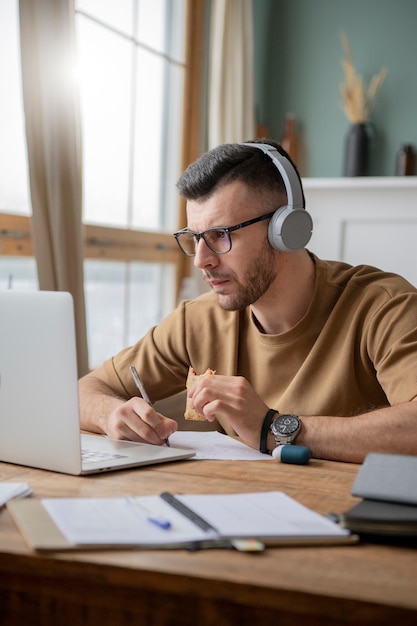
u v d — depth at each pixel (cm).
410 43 384
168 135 348
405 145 377
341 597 72
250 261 155
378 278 171
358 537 87
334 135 399
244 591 75
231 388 140
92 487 110
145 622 80
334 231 351
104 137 301
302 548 85
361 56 393
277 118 411
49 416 118
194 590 76
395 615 71
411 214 337
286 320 169
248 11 354
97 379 182
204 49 368
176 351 184
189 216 158
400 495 92
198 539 84
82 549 82
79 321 232
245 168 153
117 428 145
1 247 239
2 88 241
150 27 328
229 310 160
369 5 390
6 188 245
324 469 125
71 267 231
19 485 105
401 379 146
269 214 155
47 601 83
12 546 84
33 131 218
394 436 131
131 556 81
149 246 330
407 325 154
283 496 102
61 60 224
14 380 121
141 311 330
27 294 118
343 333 165
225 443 145
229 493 108
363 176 381
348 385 162
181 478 116
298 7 404
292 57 407
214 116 346
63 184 228
